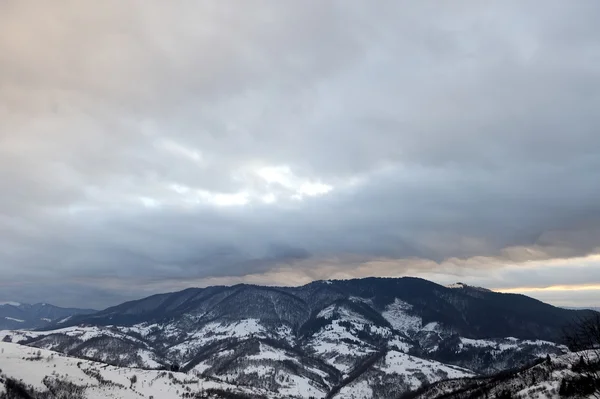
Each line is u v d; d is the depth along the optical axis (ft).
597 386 364.79
